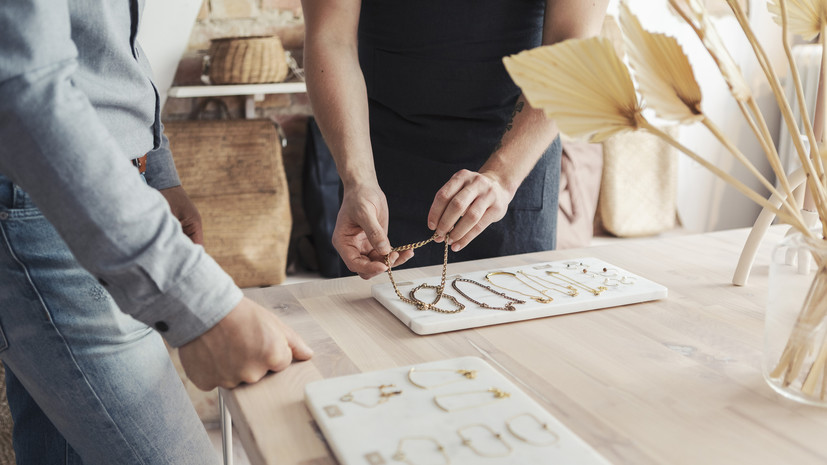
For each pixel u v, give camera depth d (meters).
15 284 0.76
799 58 2.91
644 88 0.60
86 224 0.63
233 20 2.79
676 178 3.25
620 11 0.61
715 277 1.06
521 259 1.17
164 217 0.66
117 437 0.84
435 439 0.59
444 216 0.99
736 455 0.59
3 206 0.73
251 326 0.71
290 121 2.96
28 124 0.60
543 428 0.61
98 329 0.80
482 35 1.33
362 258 1.03
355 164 1.11
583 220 2.99
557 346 0.82
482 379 0.70
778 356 0.67
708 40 0.58
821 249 0.62
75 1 0.72
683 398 0.69
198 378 0.72
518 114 1.16
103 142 0.64
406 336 0.86
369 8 1.39
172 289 0.66
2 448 1.56
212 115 2.87
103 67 0.78
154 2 2.64
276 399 0.70
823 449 0.60
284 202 2.66
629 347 0.81
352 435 0.60
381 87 1.42
